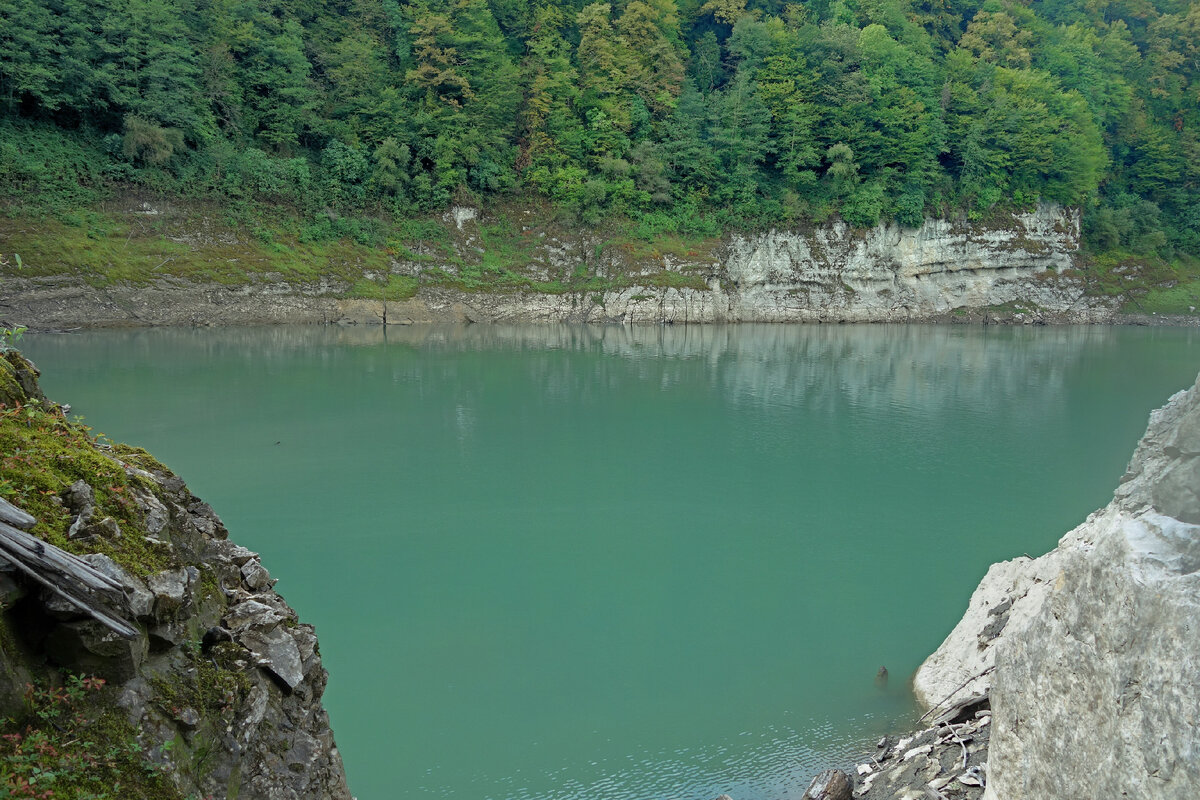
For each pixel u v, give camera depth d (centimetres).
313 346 5878
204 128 7188
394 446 3406
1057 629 734
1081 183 9544
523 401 4366
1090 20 11694
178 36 7150
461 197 8225
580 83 9006
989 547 2389
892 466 3231
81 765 590
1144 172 10600
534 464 3206
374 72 8281
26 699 595
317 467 3081
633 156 8656
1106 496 2845
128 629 638
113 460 787
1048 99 9719
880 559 2295
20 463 702
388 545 2366
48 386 4166
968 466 3241
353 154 7800
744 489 2923
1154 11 11856
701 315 8212
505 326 7581
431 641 1823
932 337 7631
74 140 6650
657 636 1852
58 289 5953
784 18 10312
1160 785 609
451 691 1627
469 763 1401
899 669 1698
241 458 3150
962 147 9288
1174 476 663
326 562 2236
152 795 616
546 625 1900
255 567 929
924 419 4094
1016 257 9244
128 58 6738
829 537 2461
